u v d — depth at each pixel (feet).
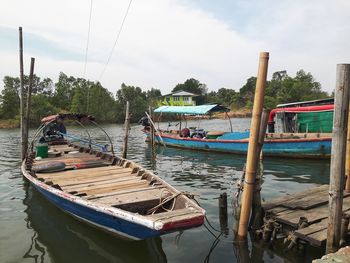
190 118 198.39
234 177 42.14
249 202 20.80
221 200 24.81
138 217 17.57
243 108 285.64
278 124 62.80
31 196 34.35
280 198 25.21
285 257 19.54
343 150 16.85
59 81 250.98
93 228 23.72
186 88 342.64
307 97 242.78
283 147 54.29
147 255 20.45
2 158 62.44
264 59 19.30
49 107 203.51
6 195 34.91
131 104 232.12
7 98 195.62
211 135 70.23
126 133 50.85
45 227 25.41
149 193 24.16
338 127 16.80
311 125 58.18
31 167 35.35
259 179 21.95
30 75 47.26
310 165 49.08
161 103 108.47
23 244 22.41
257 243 21.25
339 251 15.98
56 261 19.92
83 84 242.17
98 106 221.46
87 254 20.80
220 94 335.06
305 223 19.88
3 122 185.57
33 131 143.54
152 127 69.82
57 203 26.58
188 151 68.08
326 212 21.94
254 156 20.38
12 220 27.12
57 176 30.81
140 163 55.47
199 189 36.24
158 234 18.39
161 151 70.03
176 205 21.42
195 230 23.89
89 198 23.08
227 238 22.36
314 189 27.30
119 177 30.01
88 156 43.06
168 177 43.32
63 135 56.03
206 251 20.66
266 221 21.36
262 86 19.51
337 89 16.70
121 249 21.30
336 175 17.04
